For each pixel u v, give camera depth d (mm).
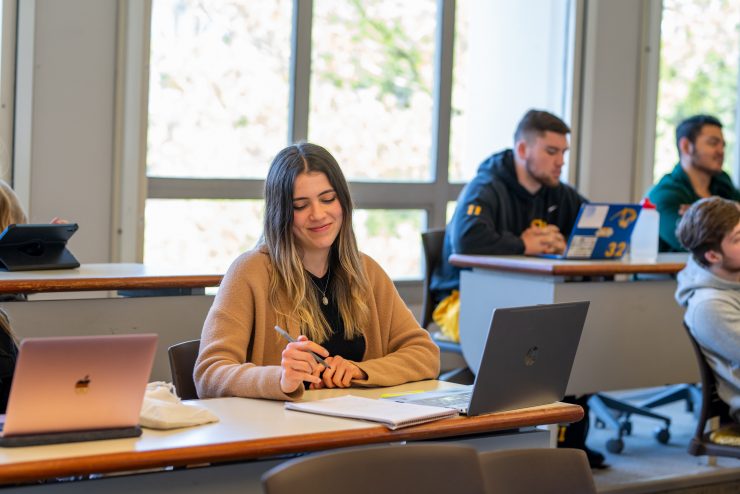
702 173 4418
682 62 5531
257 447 1550
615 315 3355
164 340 2965
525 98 5188
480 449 1897
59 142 3811
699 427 2826
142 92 3928
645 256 3730
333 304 2268
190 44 4230
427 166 5008
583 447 3549
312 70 4586
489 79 5133
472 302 3535
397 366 2156
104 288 2732
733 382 2771
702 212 2842
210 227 4359
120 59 3887
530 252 3680
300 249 2246
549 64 5121
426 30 4926
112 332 2887
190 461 1496
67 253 2975
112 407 1542
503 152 3975
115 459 1438
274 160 2229
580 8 4984
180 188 4230
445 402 1871
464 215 3740
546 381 1910
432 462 1488
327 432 1630
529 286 3311
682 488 3248
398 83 4863
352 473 1416
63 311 2818
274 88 4477
